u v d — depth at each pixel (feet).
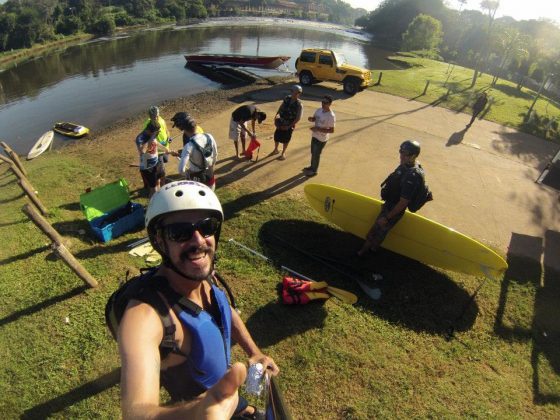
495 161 33.14
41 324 13.47
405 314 15.42
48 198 23.40
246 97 50.85
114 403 10.99
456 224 22.91
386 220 16.37
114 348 12.66
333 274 17.31
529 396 12.44
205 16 282.36
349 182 26.73
